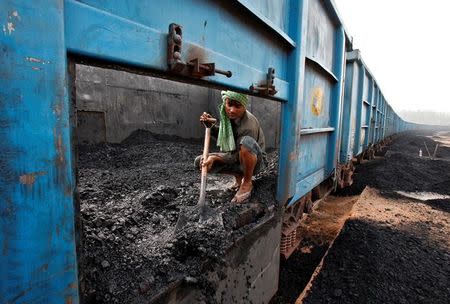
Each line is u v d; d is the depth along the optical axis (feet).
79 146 17.03
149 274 4.19
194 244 4.96
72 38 2.54
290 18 7.32
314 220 13.92
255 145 7.10
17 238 2.28
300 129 8.20
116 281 3.93
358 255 10.08
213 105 25.93
